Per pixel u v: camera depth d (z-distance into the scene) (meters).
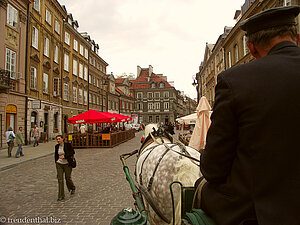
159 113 65.06
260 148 1.06
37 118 21.69
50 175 8.32
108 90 48.94
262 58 1.23
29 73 20.33
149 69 69.88
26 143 19.38
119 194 6.00
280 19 1.24
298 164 1.01
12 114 17.95
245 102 1.11
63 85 28.27
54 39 25.80
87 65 37.09
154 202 2.47
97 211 4.86
